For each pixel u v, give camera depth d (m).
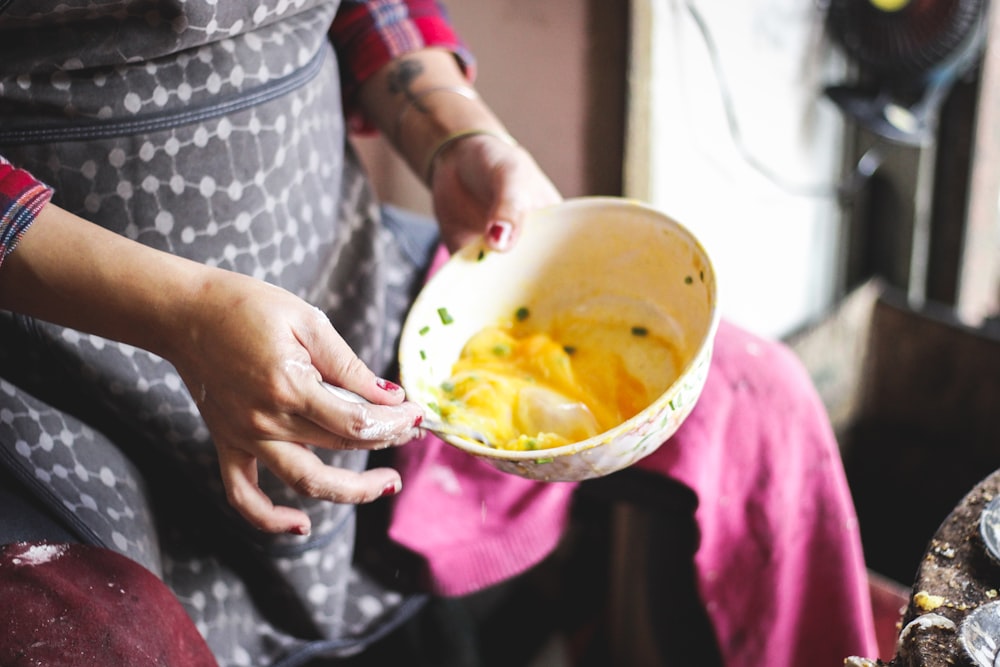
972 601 0.59
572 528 1.46
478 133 0.99
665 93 1.63
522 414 0.79
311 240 0.92
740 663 1.07
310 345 0.69
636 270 0.86
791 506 1.04
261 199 0.86
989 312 2.20
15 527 0.76
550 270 0.89
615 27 1.50
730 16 1.69
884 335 1.83
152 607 0.73
